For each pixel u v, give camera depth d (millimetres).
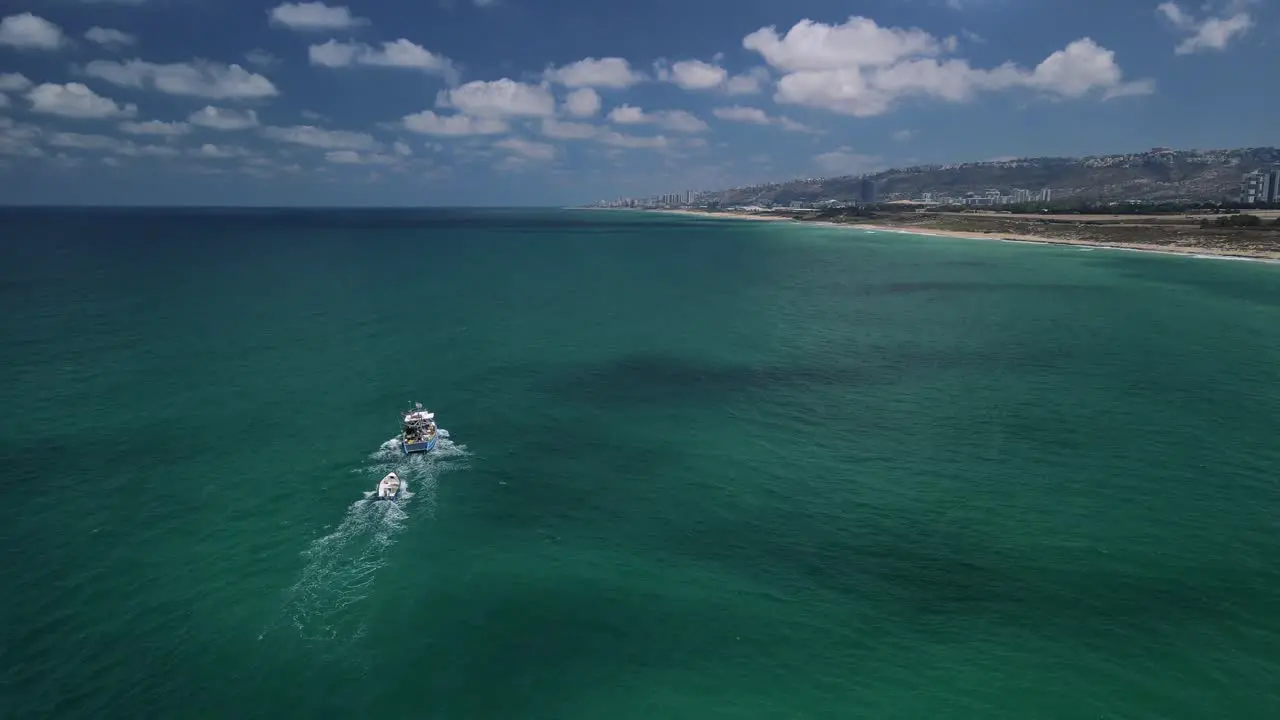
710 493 46656
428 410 61969
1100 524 42188
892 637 32656
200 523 42562
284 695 29219
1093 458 51719
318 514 43844
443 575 37406
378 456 52344
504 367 75812
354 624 33500
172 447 53531
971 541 40500
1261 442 54375
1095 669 30516
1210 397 65125
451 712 28359
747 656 31500
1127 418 59812
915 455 52625
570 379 71562
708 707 28656
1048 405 63312
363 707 28594
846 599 35406
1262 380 70312
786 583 36750
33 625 33281
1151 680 29859
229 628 33156
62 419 58812
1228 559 38438
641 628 33344
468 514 43969
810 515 43688
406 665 30891
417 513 44031
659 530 42094
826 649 31906
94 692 29328
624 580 37000
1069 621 33562
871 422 59469
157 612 34281
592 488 47500
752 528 42219
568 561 38719
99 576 37125
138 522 42594
